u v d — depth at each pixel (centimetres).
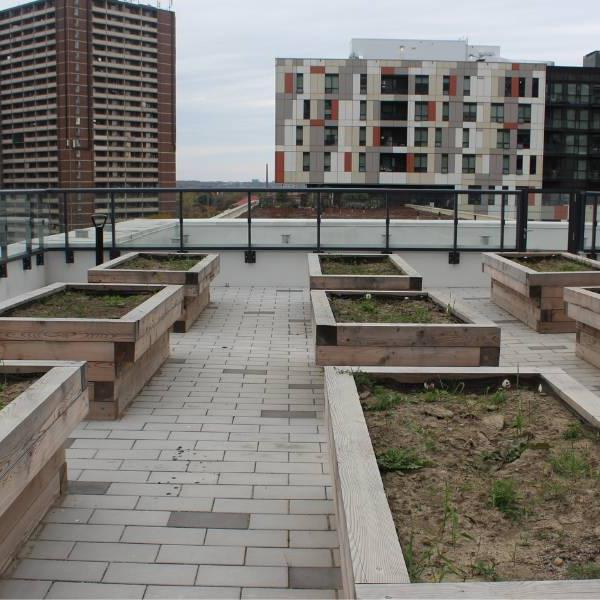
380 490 279
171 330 876
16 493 325
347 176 6231
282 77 6103
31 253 1185
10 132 9375
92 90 8938
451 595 208
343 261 1007
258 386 648
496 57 7094
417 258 1274
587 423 382
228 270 1261
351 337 557
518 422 376
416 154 6244
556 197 1258
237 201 1248
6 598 313
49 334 541
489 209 1266
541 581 217
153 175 9462
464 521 280
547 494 304
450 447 354
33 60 9075
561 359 757
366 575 220
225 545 362
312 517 393
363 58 6444
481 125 6269
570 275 873
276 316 985
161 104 9394
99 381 545
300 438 517
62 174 9044
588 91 6594
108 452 484
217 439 513
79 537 368
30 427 340
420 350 558
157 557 350
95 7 8831
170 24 9325
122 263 970
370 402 412
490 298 1122
